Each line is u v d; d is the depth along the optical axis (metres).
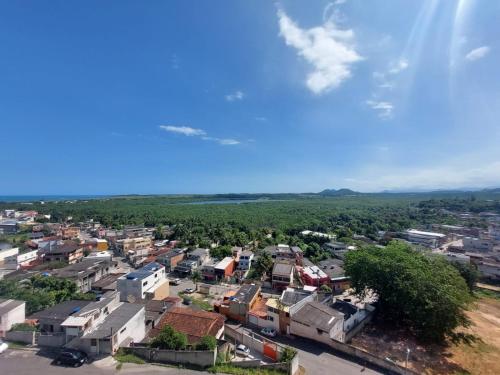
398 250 48.69
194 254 80.06
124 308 33.78
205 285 64.00
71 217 168.25
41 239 100.94
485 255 85.06
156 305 42.03
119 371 24.98
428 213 192.38
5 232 121.94
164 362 26.94
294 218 164.12
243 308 43.03
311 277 62.12
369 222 150.38
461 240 115.00
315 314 37.75
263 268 69.00
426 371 32.91
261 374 26.31
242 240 103.00
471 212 199.75
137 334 32.47
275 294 59.62
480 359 35.94
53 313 33.22
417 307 39.06
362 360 31.45
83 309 31.39
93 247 97.12
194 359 26.88
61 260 77.12
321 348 34.06
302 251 88.38
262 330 38.88
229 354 30.58
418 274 40.88
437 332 38.38
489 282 72.00
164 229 132.75
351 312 42.28
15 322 32.31
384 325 43.81
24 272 63.19
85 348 27.50
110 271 72.00
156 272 53.31
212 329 33.88
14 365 25.08
